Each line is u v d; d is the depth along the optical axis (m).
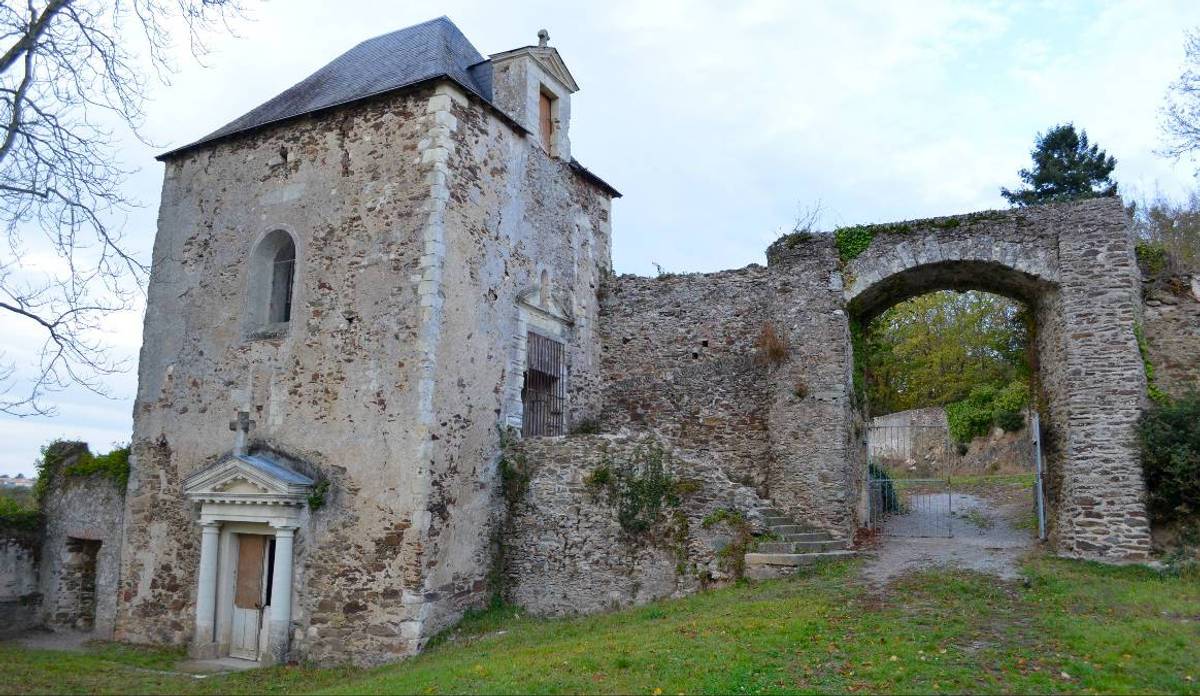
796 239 12.75
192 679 9.41
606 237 15.36
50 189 10.02
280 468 10.76
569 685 6.30
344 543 10.33
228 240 12.18
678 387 14.20
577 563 11.07
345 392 10.74
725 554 10.45
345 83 12.47
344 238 11.16
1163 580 9.36
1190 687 5.88
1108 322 10.95
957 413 22.75
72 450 14.49
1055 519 11.70
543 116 13.73
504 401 11.80
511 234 12.26
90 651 11.21
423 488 10.05
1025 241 11.59
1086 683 6.00
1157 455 10.24
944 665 6.43
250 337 11.63
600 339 14.84
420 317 10.40
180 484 11.74
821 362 12.18
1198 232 22.25
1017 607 8.17
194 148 12.75
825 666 6.52
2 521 13.75
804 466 11.99
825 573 10.08
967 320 26.44
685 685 6.14
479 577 11.05
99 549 13.84
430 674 7.30
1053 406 11.87
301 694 7.77
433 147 10.77
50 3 9.84
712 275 14.42
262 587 10.85
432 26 13.32
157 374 12.37
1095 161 24.73
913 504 16.75
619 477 11.09
